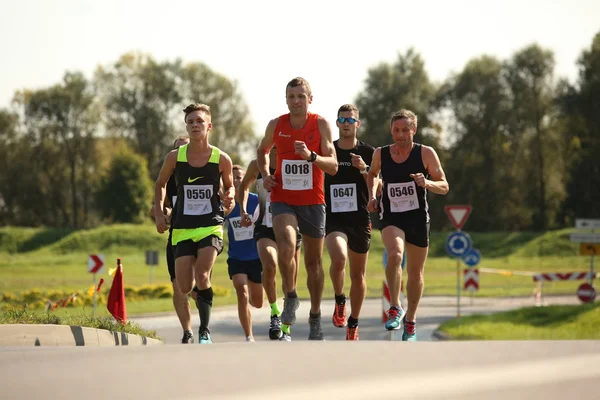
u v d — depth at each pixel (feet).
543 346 66.69
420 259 103.81
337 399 42.55
